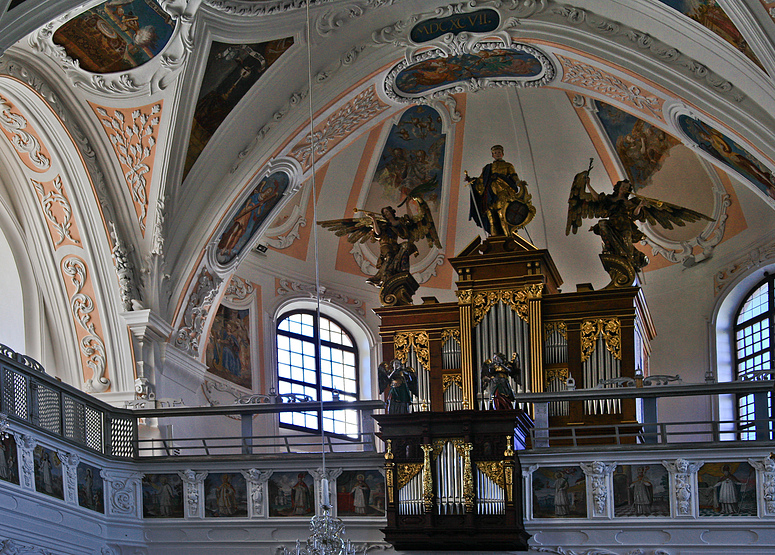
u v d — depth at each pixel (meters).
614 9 23.44
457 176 31.23
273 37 23.84
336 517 22.09
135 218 25.14
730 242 29.08
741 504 20.47
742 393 21.19
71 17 21.58
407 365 27.50
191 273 25.55
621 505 21.03
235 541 22.20
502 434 21.45
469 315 27.20
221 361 27.84
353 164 30.77
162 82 23.59
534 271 27.19
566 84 26.23
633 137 29.64
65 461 20.64
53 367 25.11
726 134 23.67
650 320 28.41
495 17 24.33
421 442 21.77
